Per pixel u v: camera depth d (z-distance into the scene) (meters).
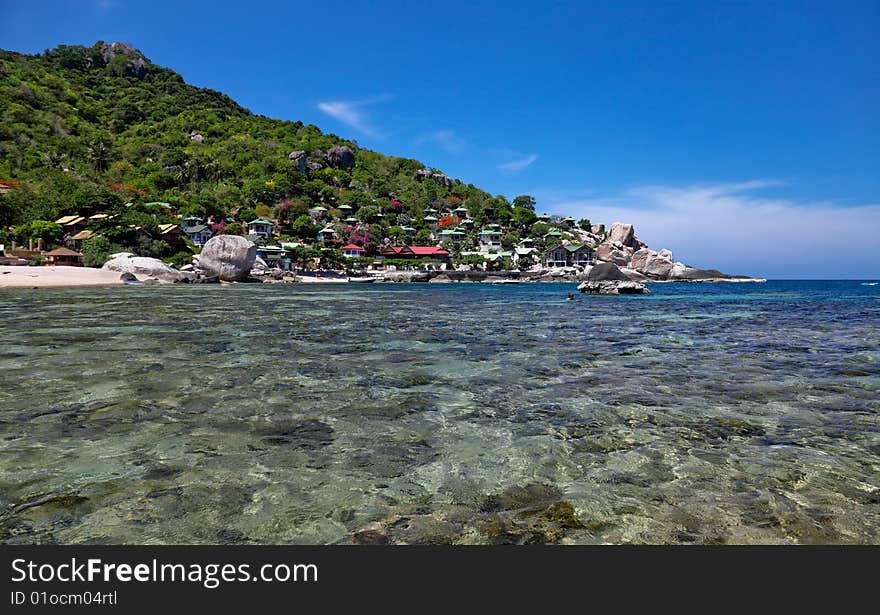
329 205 135.75
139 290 37.38
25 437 4.45
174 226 79.00
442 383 6.95
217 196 111.12
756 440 4.66
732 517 3.20
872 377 7.51
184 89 192.62
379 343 10.79
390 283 86.62
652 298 35.03
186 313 17.62
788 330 14.22
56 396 5.86
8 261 57.88
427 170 180.50
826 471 3.92
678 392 6.52
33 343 9.95
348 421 5.12
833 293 49.91
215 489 3.49
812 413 5.57
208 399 5.86
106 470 3.77
